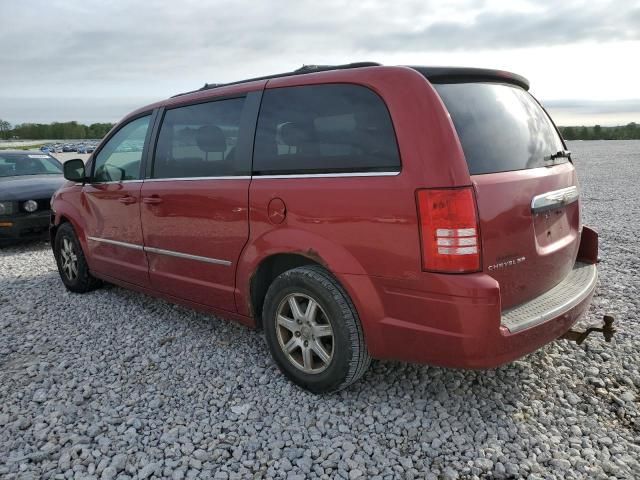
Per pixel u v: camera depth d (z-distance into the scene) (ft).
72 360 12.76
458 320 8.39
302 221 10.02
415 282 8.71
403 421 9.66
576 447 8.85
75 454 9.01
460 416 9.80
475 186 8.47
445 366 8.87
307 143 10.20
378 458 8.68
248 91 11.57
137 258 14.66
